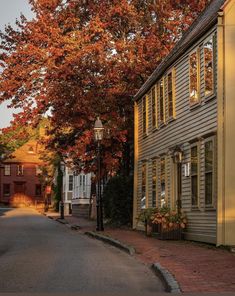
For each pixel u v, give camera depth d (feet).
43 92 97.25
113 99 97.96
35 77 97.40
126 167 109.19
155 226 72.13
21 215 179.52
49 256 53.16
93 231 88.28
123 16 101.91
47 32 98.78
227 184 55.42
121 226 101.45
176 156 71.72
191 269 40.11
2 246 65.31
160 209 72.79
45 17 100.07
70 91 95.71
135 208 96.94
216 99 57.36
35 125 99.76
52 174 227.81
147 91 90.99
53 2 101.76
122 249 59.93
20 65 98.43
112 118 97.25
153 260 47.16
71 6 101.96
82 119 96.58
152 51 100.07
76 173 111.24
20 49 98.63
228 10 56.85
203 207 61.36
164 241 65.77
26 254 55.26
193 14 102.58
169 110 76.48
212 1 82.28
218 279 35.73
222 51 56.85
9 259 50.67
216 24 57.88
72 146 101.71
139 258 50.37
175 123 73.41
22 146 306.55
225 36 56.70
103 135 95.14
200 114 63.10
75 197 178.50
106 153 99.60
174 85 73.82
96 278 39.01
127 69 98.78
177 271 39.19
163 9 103.35
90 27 98.43
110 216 108.78
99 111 96.17
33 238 78.69
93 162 101.55
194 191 65.16
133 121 103.40
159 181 82.02
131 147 108.06
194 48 65.51
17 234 87.25
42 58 97.30
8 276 39.83
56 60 98.53
